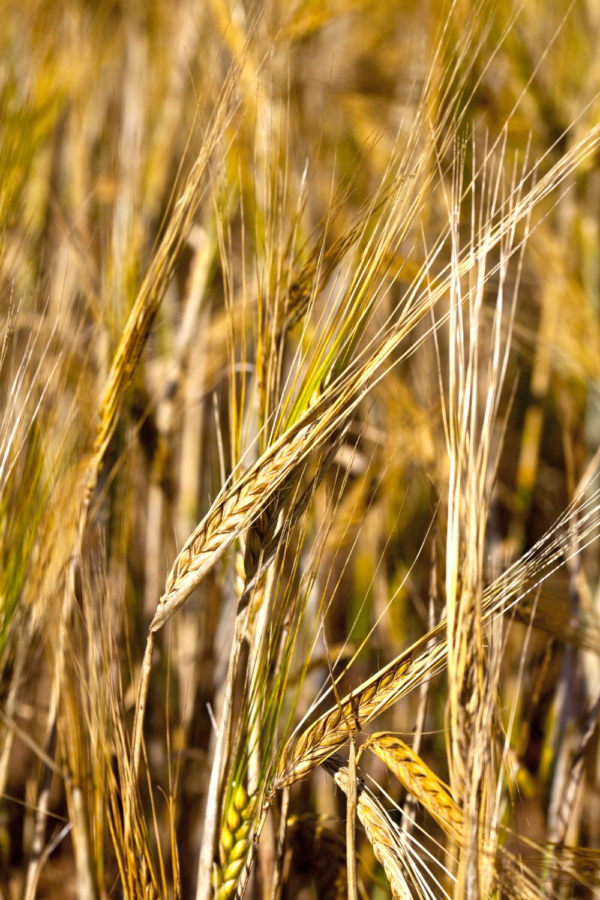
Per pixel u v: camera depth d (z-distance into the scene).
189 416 1.13
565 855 0.74
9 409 0.78
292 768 0.71
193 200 0.79
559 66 1.08
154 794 0.90
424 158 0.71
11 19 1.11
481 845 0.68
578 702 0.97
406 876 0.70
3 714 0.78
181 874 0.90
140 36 1.22
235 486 0.70
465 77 0.73
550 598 0.85
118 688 0.79
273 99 0.88
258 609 0.72
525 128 1.05
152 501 1.02
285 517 0.71
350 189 0.76
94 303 0.90
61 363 0.84
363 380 0.69
